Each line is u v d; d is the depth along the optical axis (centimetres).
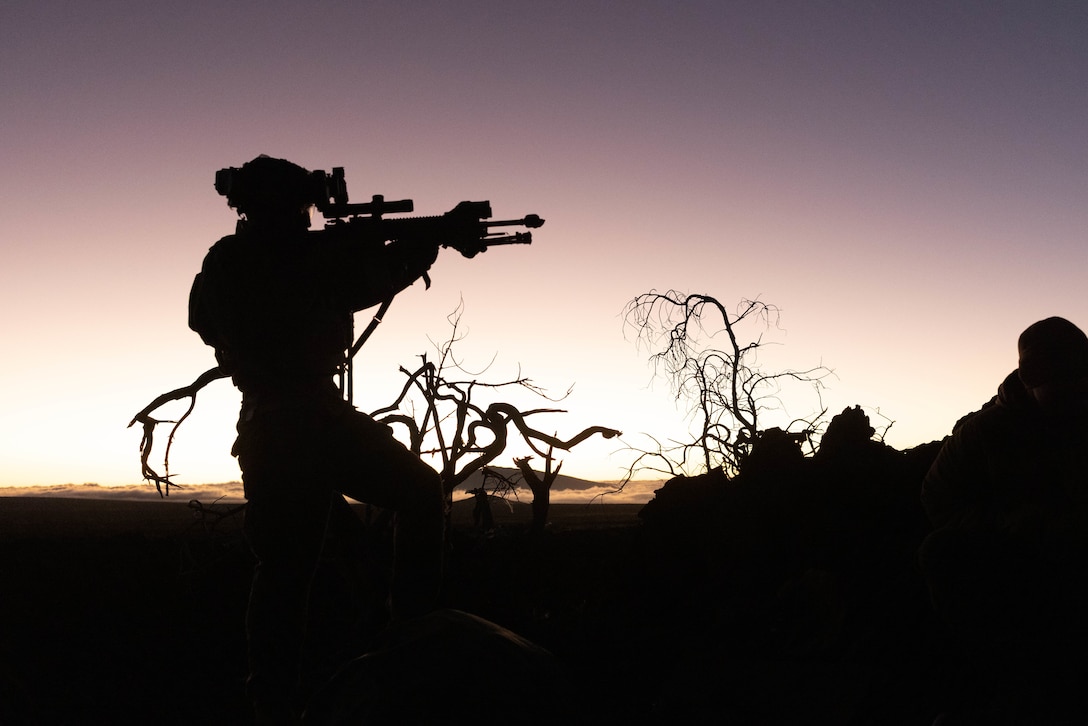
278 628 232
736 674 312
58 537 1992
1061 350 218
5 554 1224
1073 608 215
